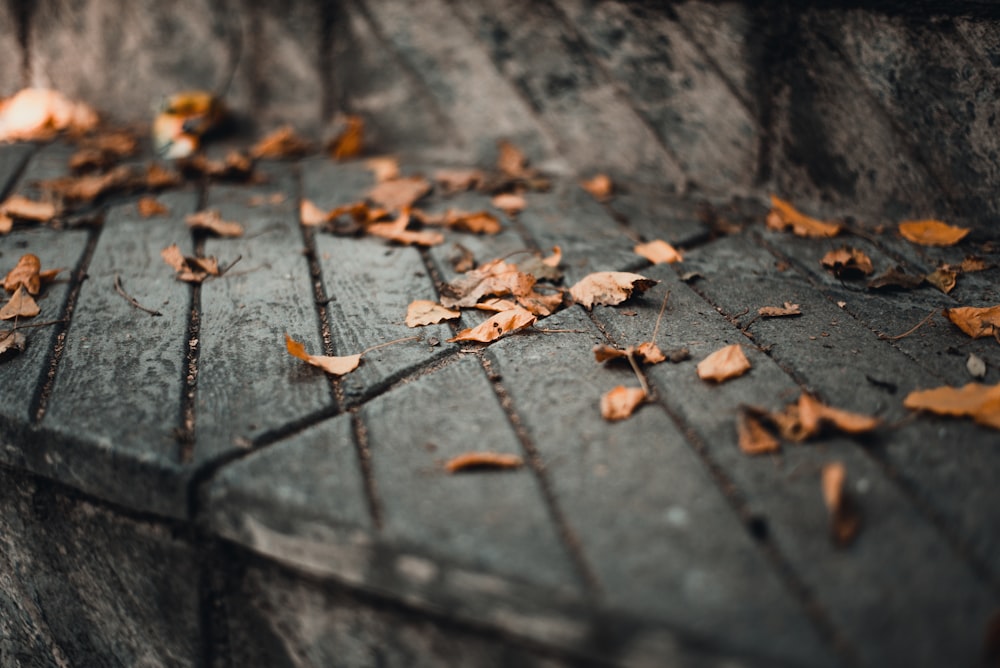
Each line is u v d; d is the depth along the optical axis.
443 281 1.25
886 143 1.33
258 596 1.02
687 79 1.44
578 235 1.34
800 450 1.01
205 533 1.03
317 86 1.72
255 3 1.70
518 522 0.96
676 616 0.90
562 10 1.50
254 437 1.04
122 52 1.83
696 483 0.98
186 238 1.35
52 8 1.83
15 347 1.15
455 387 1.08
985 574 0.92
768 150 1.42
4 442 1.09
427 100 1.63
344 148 1.62
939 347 1.12
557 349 1.12
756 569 0.93
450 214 1.39
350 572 0.97
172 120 1.67
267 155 1.64
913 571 0.92
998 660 0.88
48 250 1.33
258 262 1.30
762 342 1.13
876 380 1.07
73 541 1.10
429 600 0.95
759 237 1.35
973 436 1.01
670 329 1.15
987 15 1.23
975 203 1.29
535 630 0.92
